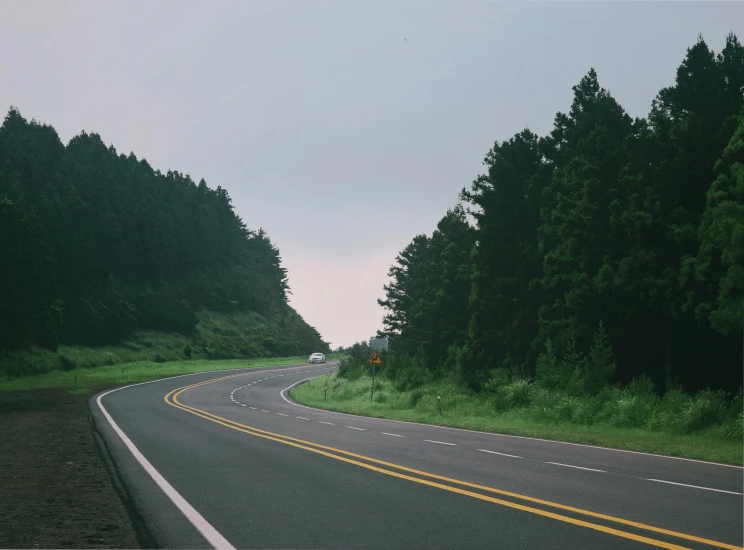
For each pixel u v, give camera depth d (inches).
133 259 5595.5
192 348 4879.4
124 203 5821.9
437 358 2458.2
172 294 5319.9
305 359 5610.2
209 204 7746.1
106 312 4338.1
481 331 1930.4
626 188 1453.0
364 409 1499.8
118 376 2952.8
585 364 1268.5
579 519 332.5
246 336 5772.6
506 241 1964.8
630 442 763.4
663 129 1505.9
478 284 1968.5
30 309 3090.6
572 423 1039.0
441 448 676.7
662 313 1277.1
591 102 2044.8
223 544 284.2
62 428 901.8
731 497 401.7
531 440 799.7
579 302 1403.8
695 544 283.1
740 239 1013.8
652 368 1499.8
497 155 2112.5
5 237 2987.2
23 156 5492.1
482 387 1510.8
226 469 510.9
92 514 347.6
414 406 1558.8
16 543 286.2
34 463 552.7
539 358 1373.0
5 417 1106.1
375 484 440.8
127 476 475.5
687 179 1349.7
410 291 3607.3
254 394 2181.3
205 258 6742.1
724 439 811.4
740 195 1048.2
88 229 5064.0
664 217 1310.3
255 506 365.7
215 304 6122.1
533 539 291.6
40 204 4712.1
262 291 7165.4
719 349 1395.2
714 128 1408.7
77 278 4500.5
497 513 346.9
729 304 1047.0
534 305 1811.0
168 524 321.4
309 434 828.6
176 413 1241.4
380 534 301.1
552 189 1734.7
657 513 349.1
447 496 396.8
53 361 3235.7
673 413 936.3
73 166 6235.2
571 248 1478.8
